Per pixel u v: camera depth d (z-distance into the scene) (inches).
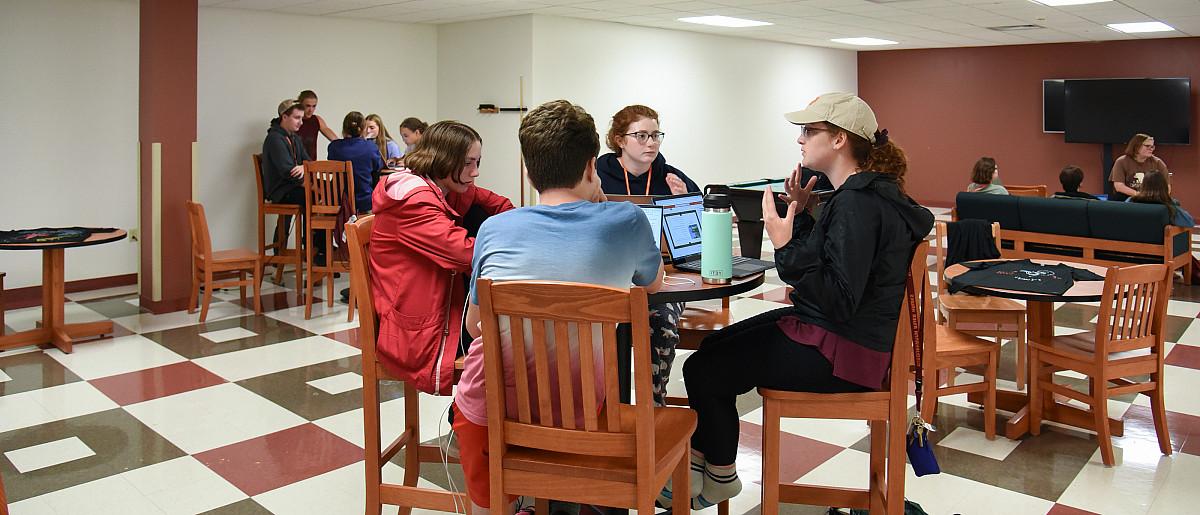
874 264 85.4
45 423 147.9
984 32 431.8
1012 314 155.8
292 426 146.9
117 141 275.7
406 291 94.7
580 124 76.3
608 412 71.4
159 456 133.6
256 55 311.6
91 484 123.1
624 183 135.7
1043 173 507.5
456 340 95.4
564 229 74.7
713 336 96.0
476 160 108.7
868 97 559.8
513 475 75.1
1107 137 473.1
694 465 97.3
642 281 80.5
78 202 268.7
